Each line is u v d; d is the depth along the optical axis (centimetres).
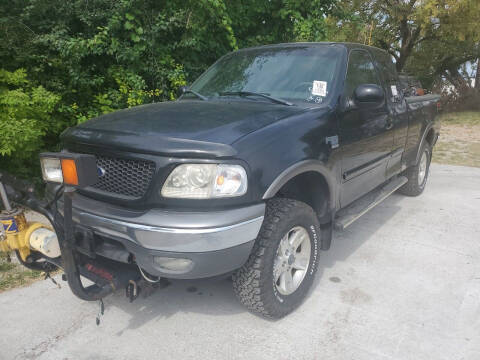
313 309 294
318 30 767
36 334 263
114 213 231
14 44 510
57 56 548
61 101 555
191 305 298
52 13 554
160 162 220
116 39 558
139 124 252
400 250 395
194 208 222
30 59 531
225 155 220
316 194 305
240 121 254
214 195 220
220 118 258
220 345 255
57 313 286
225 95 343
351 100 333
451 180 678
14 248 251
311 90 321
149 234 217
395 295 313
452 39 1931
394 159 444
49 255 243
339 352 249
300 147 264
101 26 582
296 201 272
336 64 337
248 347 254
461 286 327
